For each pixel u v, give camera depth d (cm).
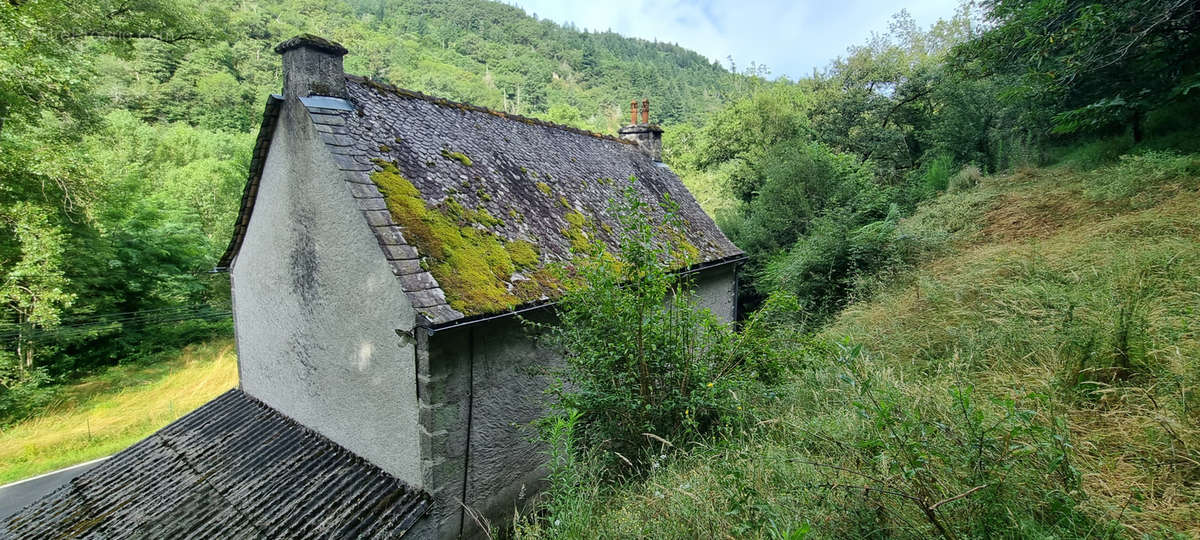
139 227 2048
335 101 651
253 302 788
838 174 1662
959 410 322
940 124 1719
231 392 856
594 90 9125
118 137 2344
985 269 730
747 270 1658
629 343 411
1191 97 993
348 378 614
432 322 476
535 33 11231
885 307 789
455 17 11262
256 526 538
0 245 1297
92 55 1272
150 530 574
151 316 1958
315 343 661
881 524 252
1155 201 798
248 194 733
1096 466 273
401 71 7075
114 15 1382
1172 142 985
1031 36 969
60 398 1521
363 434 603
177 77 4247
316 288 644
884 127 2284
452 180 678
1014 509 232
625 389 408
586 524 320
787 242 1645
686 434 424
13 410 1415
